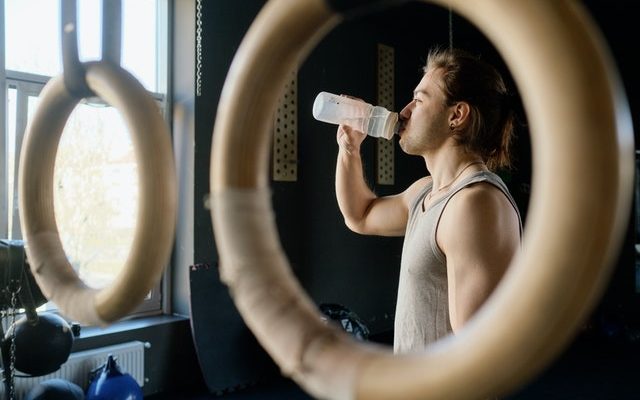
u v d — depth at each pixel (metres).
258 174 0.45
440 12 4.61
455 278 1.07
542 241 0.30
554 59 0.30
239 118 0.44
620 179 0.29
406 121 1.33
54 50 3.28
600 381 3.88
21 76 3.15
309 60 4.33
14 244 2.05
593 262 0.29
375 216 1.48
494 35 0.33
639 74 5.20
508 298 0.31
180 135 3.82
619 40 5.14
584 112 0.29
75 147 3.33
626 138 0.30
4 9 3.07
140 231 0.55
